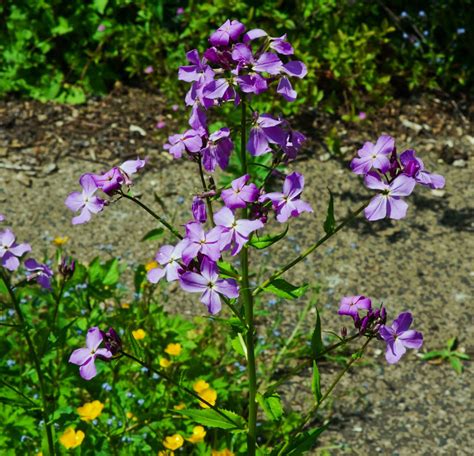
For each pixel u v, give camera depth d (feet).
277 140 1.56
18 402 1.85
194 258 1.57
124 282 2.68
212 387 2.15
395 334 1.62
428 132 3.48
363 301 1.62
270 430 2.20
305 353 2.46
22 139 3.32
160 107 3.52
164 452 1.94
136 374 2.23
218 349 2.39
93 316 2.23
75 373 2.07
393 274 2.78
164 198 3.07
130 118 3.45
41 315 2.36
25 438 1.98
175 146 1.59
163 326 2.25
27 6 3.66
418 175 1.55
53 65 3.64
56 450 1.95
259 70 1.53
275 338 2.49
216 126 3.20
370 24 3.79
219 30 1.54
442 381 2.43
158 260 1.58
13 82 3.55
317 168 3.23
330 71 3.60
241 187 1.53
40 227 2.92
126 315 2.26
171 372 2.18
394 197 1.55
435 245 2.91
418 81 3.64
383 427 2.29
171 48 3.63
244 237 1.51
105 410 2.07
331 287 2.70
